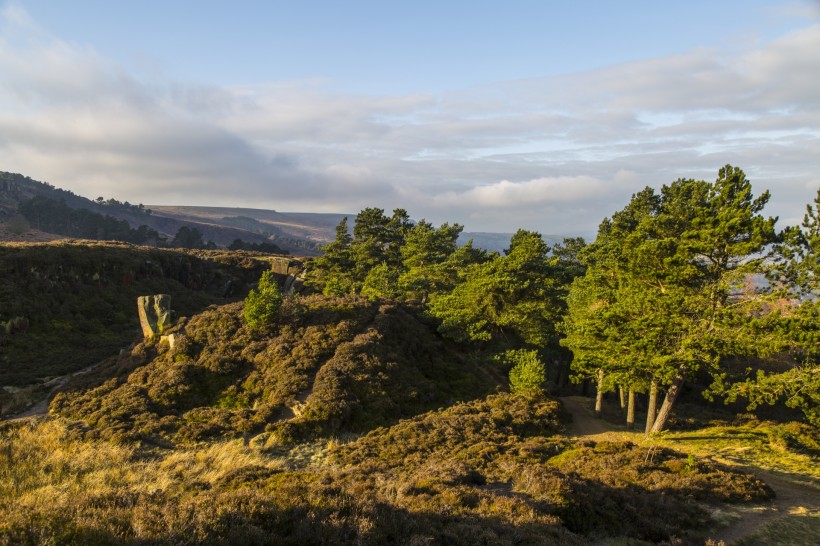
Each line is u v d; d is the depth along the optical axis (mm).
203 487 14344
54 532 7262
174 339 34656
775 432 25656
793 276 22031
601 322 28125
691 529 13055
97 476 17719
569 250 64625
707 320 25203
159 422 25078
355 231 80000
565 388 49094
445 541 9469
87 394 29609
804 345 21094
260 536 8258
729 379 38438
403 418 27781
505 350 40438
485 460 19797
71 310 51812
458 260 57844
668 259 25531
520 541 10203
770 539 12953
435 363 36969
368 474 16312
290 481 13992
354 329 36844
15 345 41156
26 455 19625
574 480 14711
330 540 8461
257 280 87188
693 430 28609
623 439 26625
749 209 23281
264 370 31266
